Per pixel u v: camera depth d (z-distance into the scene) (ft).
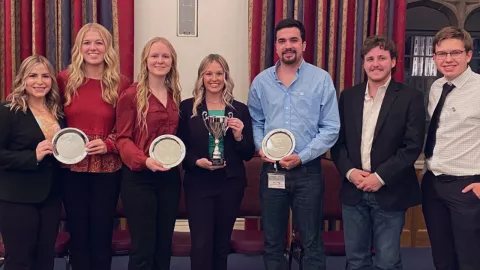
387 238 7.52
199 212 7.73
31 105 7.53
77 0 10.84
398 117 7.38
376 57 7.41
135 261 7.70
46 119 7.53
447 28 7.41
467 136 7.27
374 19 11.43
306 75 8.05
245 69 11.98
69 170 7.68
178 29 11.74
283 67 8.14
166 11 11.71
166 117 7.61
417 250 12.23
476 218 7.28
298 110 7.93
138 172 7.43
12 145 7.33
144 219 7.54
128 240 9.05
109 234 7.98
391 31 11.53
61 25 10.91
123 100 7.48
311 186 7.89
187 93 11.93
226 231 7.91
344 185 8.00
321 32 11.31
